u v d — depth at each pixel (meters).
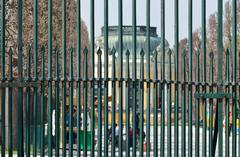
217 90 14.41
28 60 14.16
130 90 15.04
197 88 14.36
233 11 14.47
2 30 14.26
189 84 14.28
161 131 14.14
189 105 14.30
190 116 14.29
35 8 14.24
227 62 14.45
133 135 14.06
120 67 14.09
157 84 14.12
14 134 27.78
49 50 14.16
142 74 14.04
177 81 14.14
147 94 14.05
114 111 14.02
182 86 14.22
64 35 14.10
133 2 14.16
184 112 14.23
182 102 14.23
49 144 14.09
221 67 14.45
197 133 14.35
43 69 14.20
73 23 30.28
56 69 14.11
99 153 13.99
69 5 30.03
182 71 14.24
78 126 14.05
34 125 14.20
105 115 14.09
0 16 14.68
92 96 14.04
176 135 14.18
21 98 14.12
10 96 14.12
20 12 14.18
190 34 14.32
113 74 14.02
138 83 14.43
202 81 14.45
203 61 14.44
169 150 14.19
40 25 29.12
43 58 14.20
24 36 28.14
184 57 14.23
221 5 14.45
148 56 14.13
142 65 14.04
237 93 14.90
